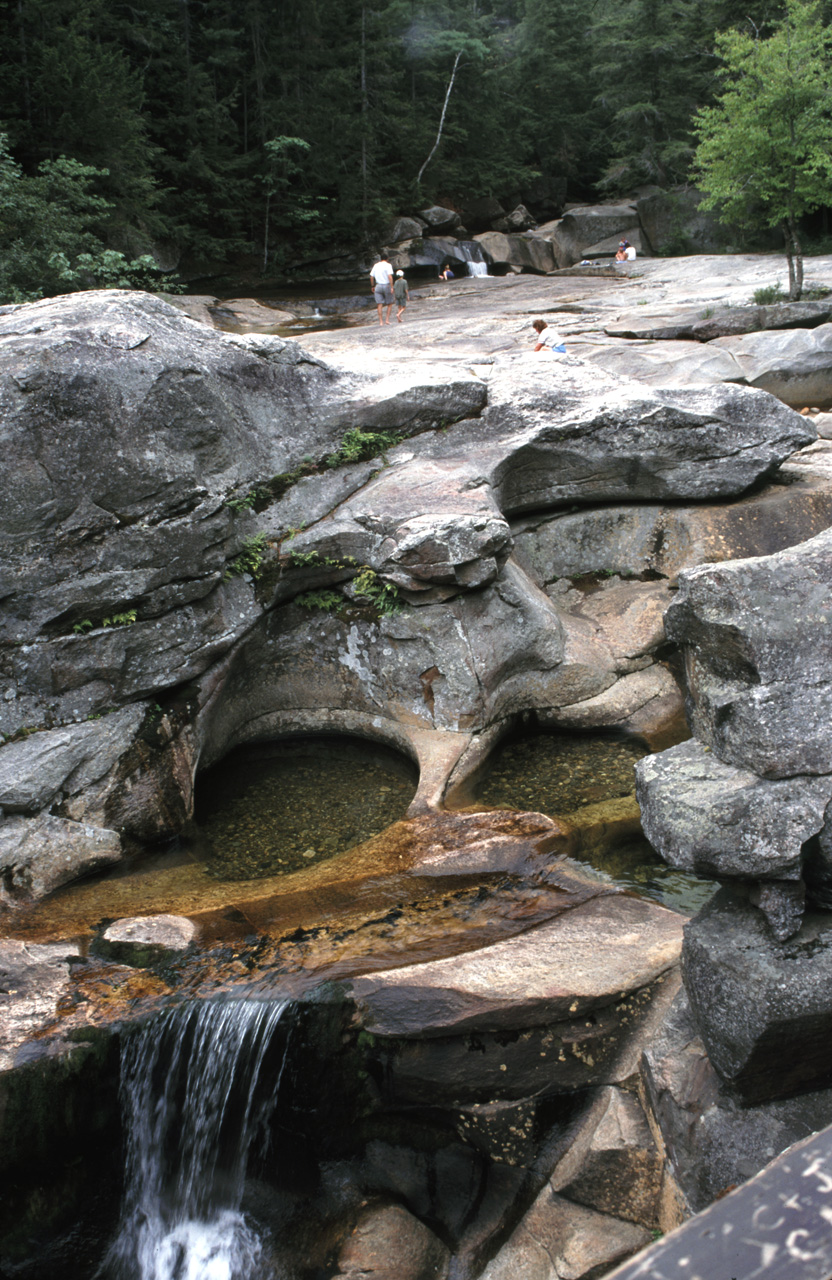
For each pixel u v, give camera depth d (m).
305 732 8.50
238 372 8.03
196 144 33.50
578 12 47.97
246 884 6.22
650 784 3.94
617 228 35.44
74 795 6.60
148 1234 4.96
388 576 7.62
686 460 9.19
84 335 6.86
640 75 40.69
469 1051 4.81
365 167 36.72
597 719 8.27
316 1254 4.69
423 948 5.21
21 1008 4.90
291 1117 5.00
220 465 7.64
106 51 28.14
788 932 3.67
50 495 6.62
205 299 25.78
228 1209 5.02
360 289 31.00
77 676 6.85
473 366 10.31
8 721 6.62
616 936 5.14
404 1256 4.62
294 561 7.93
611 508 9.50
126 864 6.69
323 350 16.25
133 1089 4.79
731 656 3.72
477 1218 4.82
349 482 8.52
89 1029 4.72
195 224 33.94
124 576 6.92
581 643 8.59
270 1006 4.86
